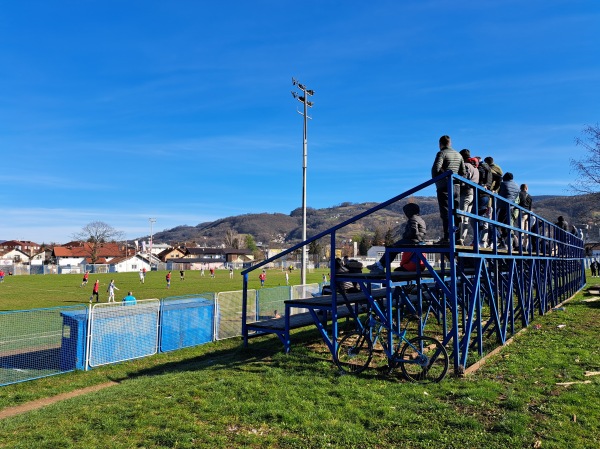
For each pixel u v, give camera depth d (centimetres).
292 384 758
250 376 823
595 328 1161
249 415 613
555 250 1723
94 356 1180
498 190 1160
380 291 1166
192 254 14462
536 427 533
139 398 712
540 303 1412
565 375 738
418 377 761
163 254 14125
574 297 1970
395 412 599
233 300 1777
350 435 532
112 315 1234
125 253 13125
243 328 1149
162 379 867
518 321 1327
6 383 1026
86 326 1173
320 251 12438
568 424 538
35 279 5912
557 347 953
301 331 1446
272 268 9631
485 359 860
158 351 1335
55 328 1612
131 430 579
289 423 579
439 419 569
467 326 801
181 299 1561
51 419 654
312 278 5619
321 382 762
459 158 823
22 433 600
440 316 1392
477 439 508
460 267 998
